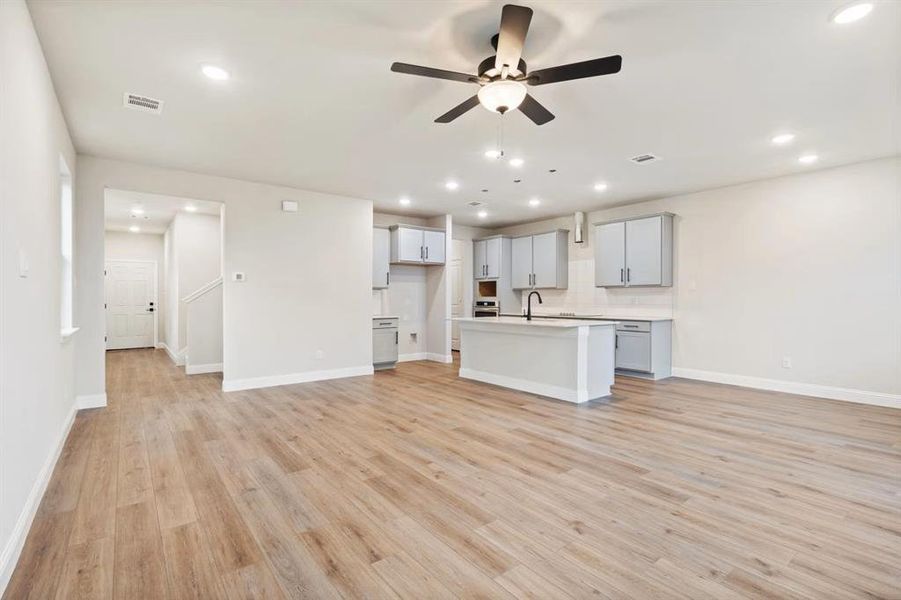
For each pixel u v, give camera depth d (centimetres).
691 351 573
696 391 500
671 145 393
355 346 603
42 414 243
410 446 323
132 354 818
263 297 526
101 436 343
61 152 319
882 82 277
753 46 238
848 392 452
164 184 460
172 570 179
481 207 672
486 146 397
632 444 326
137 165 445
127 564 182
